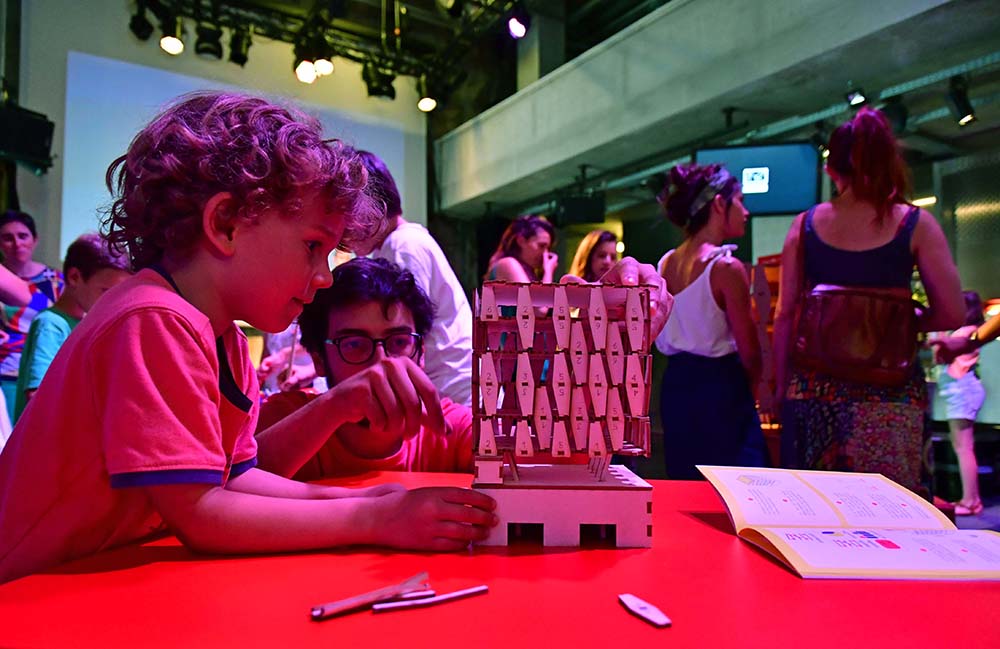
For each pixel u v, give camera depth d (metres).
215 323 0.66
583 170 6.14
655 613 0.44
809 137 5.03
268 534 0.58
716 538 0.67
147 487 0.57
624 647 0.40
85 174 5.87
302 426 0.92
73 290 2.40
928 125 4.78
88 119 5.91
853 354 1.39
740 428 1.77
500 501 0.63
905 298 1.40
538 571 0.55
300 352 2.86
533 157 6.40
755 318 2.08
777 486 0.78
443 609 0.46
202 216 0.61
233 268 0.63
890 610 0.47
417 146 7.90
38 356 2.27
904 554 0.58
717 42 4.58
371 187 0.89
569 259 8.02
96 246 2.35
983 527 3.53
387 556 0.59
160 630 0.42
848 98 4.30
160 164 0.62
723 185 1.84
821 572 0.54
